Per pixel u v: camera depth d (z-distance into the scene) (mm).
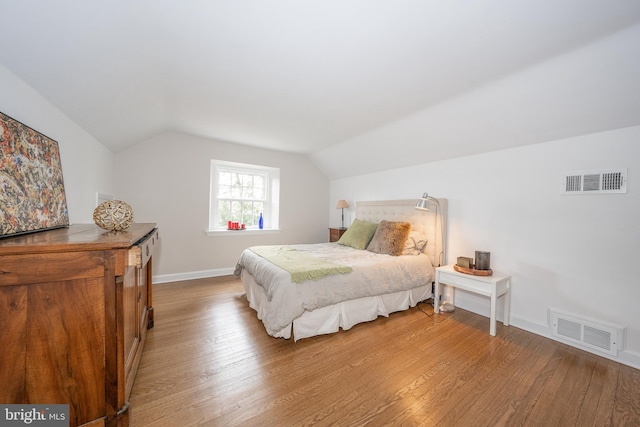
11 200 1167
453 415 1357
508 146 2479
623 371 1751
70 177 1874
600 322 1958
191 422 1277
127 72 1641
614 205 1916
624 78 1556
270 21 1284
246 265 2885
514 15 1227
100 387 1074
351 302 2395
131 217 1487
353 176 4539
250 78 1892
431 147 2969
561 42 1430
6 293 920
